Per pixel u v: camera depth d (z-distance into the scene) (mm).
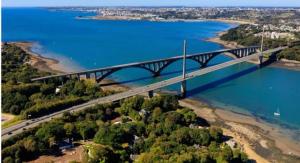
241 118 192125
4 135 141875
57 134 138500
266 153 149750
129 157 128125
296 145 158875
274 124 183875
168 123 153000
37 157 126750
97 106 173250
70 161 120438
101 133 136750
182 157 115062
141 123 153000
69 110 173625
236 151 133000
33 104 177500
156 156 117875
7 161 118312
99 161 117875
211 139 147625
